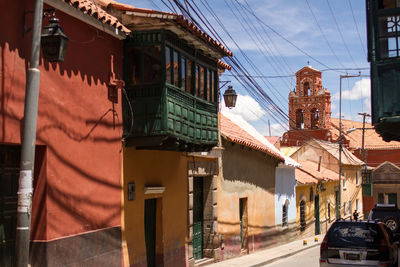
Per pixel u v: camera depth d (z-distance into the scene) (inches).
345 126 2378.2
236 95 609.6
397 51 445.4
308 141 1683.1
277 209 971.3
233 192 734.5
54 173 336.8
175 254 540.1
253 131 986.1
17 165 324.8
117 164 423.5
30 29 315.6
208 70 526.0
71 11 355.3
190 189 585.0
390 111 441.7
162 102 418.9
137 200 458.9
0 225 307.1
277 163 964.6
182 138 449.7
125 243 434.0
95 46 395.5
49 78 336.5
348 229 464.4
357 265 448.8
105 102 407.2
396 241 511.8
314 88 1988.2
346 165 1691.7
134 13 422.3
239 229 759.7
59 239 335.9
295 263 701.3
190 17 437.4
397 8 446.6
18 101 306.0
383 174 2000.5
